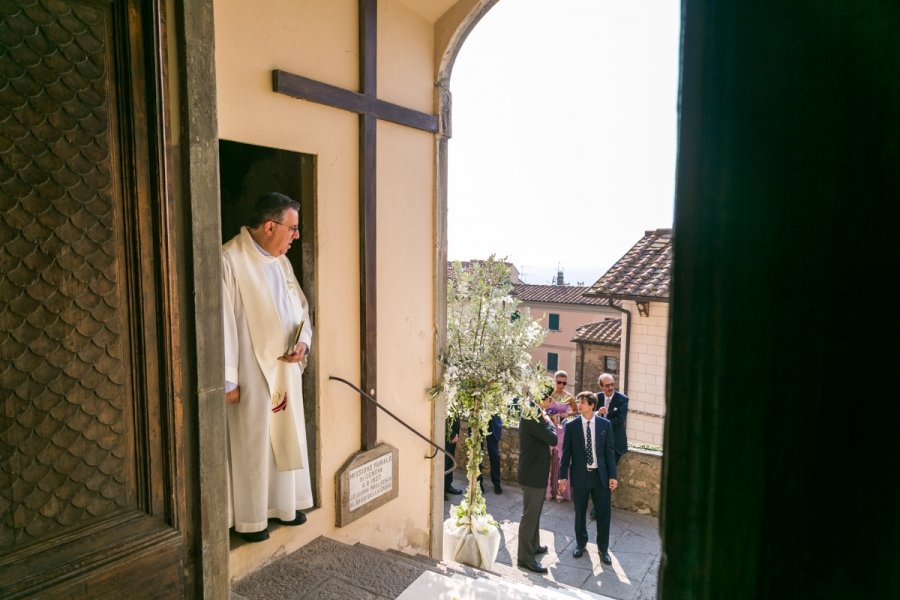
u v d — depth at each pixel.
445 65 5.12
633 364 12.02
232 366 3.50
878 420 0.43
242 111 3.56
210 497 2.53
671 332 0.50
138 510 2.24
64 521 2.03
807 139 0.42
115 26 2.05
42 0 1.87
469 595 3.59
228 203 4.68
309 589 3.57
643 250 12.73
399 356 4.96
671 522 0.51
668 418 0.51
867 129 0.40
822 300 0.43
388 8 4.57
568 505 8.44
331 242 4.21
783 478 0.46
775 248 0.44
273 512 3.88
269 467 3.83
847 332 0.43
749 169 0.44
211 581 2.56
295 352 3.72
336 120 4.18
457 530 5.84
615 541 7.33
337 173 4.22
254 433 3.61
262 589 3.55
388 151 4.67
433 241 5.26
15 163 1.84
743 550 0.48
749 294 0.45
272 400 3.72
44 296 1.93
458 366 5.48
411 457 5.15
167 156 2.22
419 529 5.32
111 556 2.12
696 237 0.47
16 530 1.92
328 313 4.23
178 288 2.39
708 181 0.46
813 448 0.45
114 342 2.13
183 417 2.40
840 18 0.40
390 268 4.80
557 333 29.31
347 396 4.43
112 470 2.15
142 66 2.13
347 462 4.44
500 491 8.84
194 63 2.36
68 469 2.03
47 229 1.92
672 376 0.50
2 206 1.82
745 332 0.46
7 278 1.84
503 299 5.72
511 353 5.53
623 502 8.20
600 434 6.72
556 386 8.92
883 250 0.41
